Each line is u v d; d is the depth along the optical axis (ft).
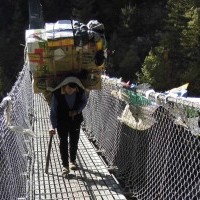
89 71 17.33
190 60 134.51
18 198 12.94
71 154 17.04
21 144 16.14
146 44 157.28
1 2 200.85
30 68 16.69
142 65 138.31
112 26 183.01
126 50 159.43
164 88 130.41
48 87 16.90
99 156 18.94
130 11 170.09
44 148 20.17
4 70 182.19
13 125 12.91
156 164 13.35
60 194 14.88
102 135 20.43
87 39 16.56
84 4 182.50
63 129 16.25
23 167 15.88
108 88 19.53
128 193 15.49
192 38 134.41
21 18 193.06
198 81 129.59
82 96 16.22
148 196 14.02
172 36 139.44
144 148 14.61
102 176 16.47
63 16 187.93
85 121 25.40
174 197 11.89
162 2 174.19
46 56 16.61
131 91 15.24
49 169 17.12
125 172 16.70
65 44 16.46
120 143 17.38
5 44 188.75
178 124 11.08
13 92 14.47
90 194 14.87
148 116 13.71
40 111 30.73
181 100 10.36
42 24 122.62
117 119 17.74
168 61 133.08
